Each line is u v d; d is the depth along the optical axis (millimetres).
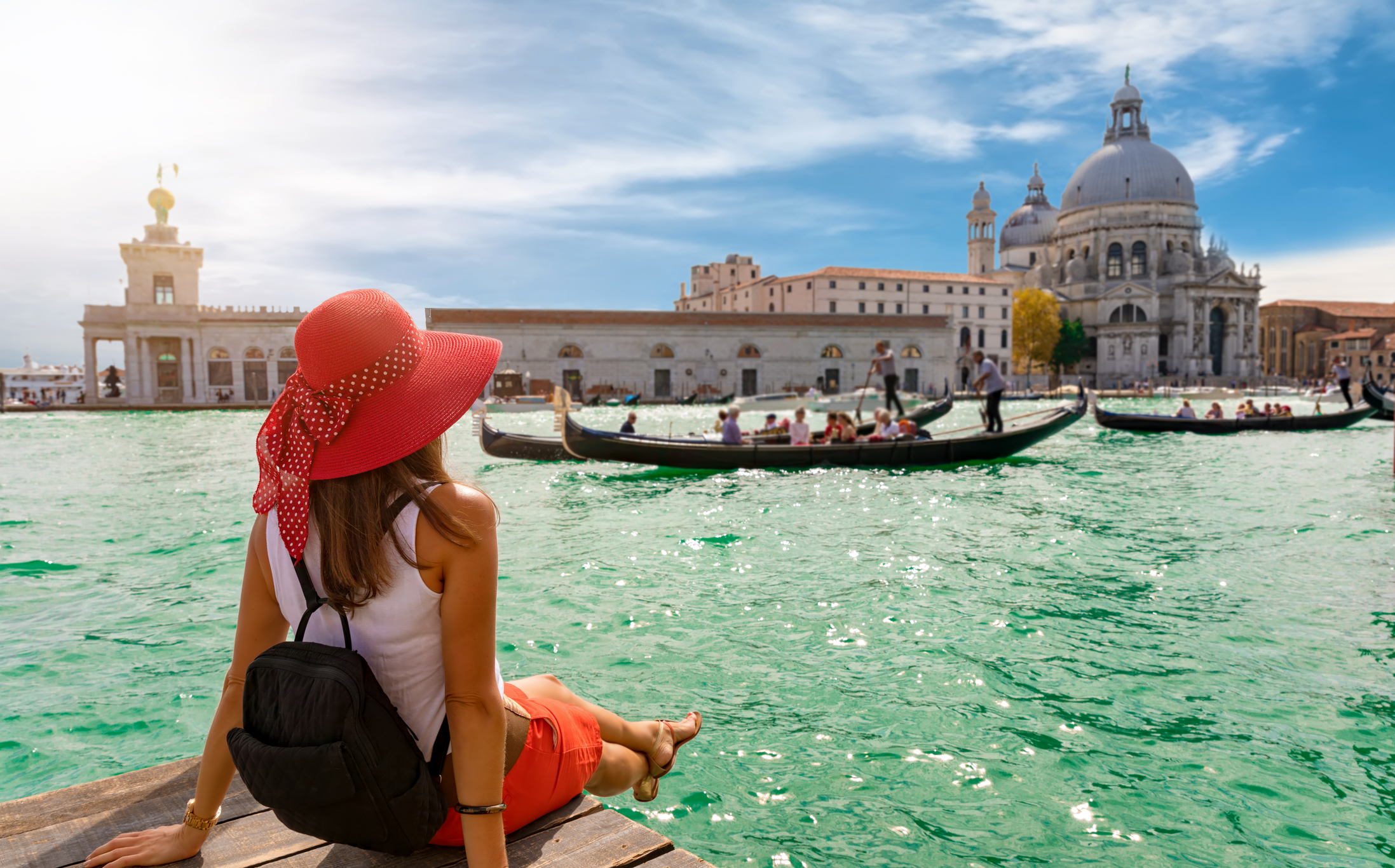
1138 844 3256
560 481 15672
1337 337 108750
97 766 3902
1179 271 95562
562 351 64688
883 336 72562
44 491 13898
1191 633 5848
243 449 23125
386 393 1579
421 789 1603
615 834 2010
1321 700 4652
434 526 1569
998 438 18578
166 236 62438
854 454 17609
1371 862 3117
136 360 60031
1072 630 5938
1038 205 119438
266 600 1790
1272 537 9336
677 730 2688
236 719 1835
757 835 3344
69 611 6531
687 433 34844
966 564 8062
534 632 5922
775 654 5457
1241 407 29625
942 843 3285
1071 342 94562
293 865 1904
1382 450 21172
